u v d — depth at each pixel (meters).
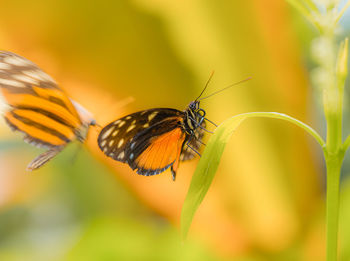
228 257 0.54
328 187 0.45
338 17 0.43
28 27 0.52
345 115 0.58
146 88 0.52
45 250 0.60
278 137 0.53
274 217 0.53
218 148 0.46
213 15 0.52
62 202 0.62
